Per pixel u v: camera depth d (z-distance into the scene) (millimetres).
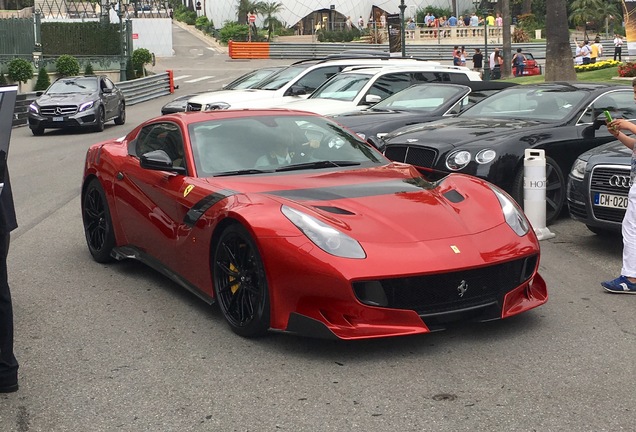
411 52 57906
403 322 4438
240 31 70938
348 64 15516
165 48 62562
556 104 8938
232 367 4414
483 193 5211
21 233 8391
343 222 4609
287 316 4559
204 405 3910
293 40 71438
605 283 5816
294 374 4289
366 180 5348
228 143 5805
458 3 88188
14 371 4059
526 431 3539
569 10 82062
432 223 4723
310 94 14969
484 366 4355
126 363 4520
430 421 3660
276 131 6004
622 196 6711
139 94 34719
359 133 10180
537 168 7625
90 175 6918
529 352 4566
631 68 27562
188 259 5422
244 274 4809
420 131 8867
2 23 35281
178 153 5828
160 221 5777
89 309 5582
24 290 6117
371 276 4312
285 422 3689
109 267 6797
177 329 5098
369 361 4457
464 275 4527
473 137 8266
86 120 21797
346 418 3715
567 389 4020
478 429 3566
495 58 39875
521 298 4918
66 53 41688
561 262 6793
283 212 4672
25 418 3809
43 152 17156
